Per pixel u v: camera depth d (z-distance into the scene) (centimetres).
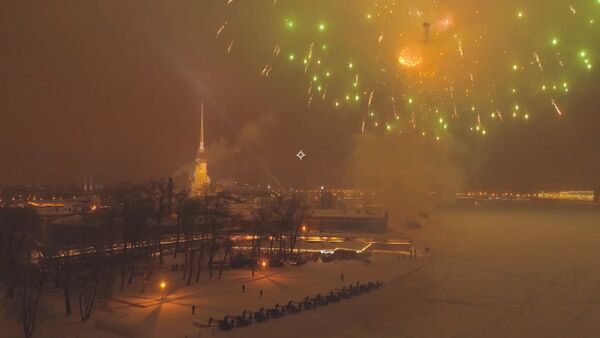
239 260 12381
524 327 7825
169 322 7769
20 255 9225
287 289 10062
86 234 10194
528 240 18438
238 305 8788
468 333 7519
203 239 11944
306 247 15812
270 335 7275
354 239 17750
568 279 11406
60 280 8256
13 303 7662
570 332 7625
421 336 7344
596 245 17088
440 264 13262
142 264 11094
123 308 8506
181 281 10569
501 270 12481
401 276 11562
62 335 7112
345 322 7950
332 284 10581
